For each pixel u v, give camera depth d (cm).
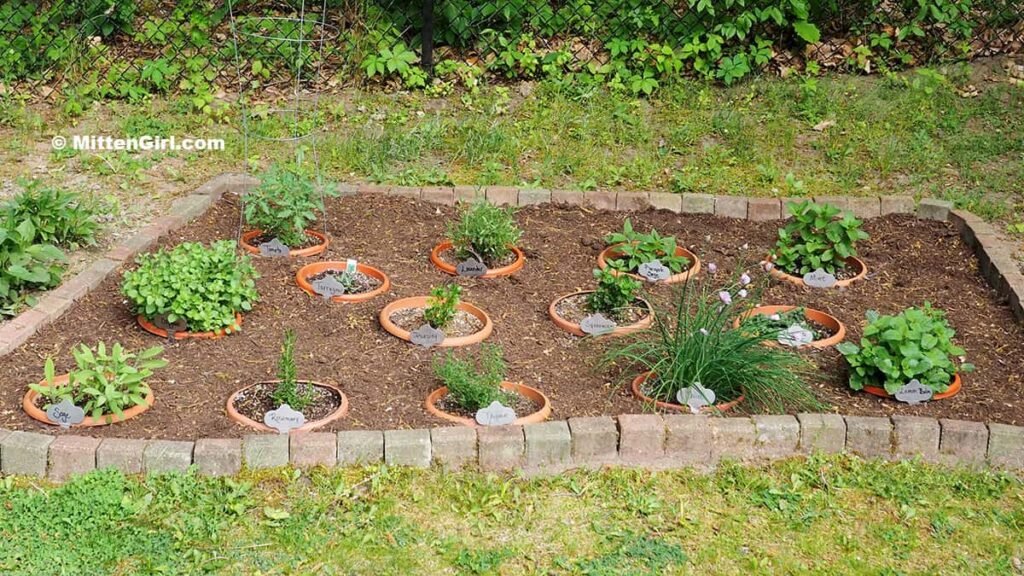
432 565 402
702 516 434
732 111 831
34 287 571
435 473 446
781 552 416
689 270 581
